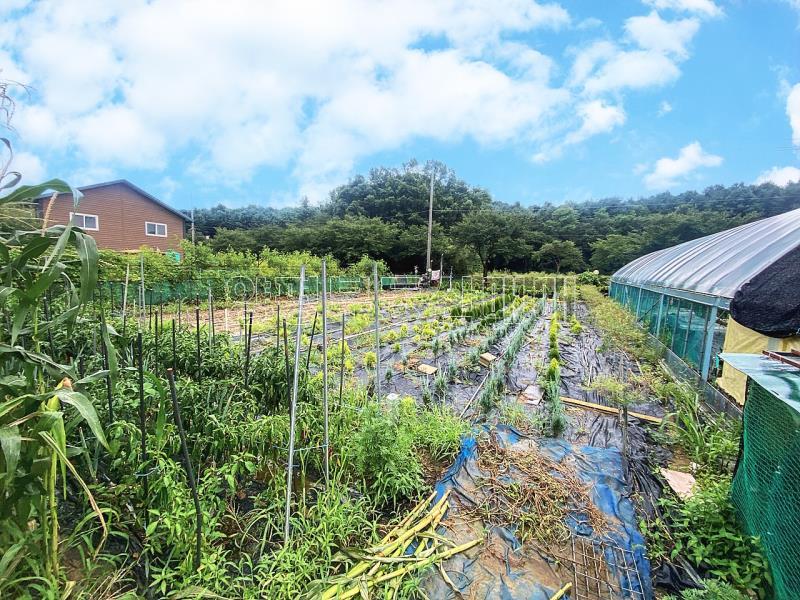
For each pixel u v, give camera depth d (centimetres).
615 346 925
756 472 252
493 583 233
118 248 1947
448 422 404
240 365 411
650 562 254
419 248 3344
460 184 4588
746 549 245
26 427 167
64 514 238
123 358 397
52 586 171
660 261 1189
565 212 4144
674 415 467
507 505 299
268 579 209
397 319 1262
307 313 1320
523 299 2030
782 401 207
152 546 212
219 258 1930
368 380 542
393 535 261
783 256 378
